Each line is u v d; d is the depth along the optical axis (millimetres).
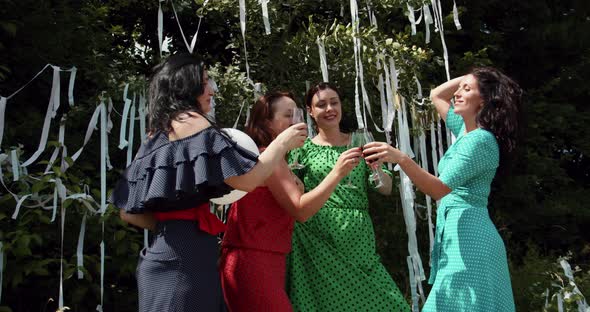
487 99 2863
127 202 2307
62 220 3223
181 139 2223
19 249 3105
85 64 4230
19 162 3355
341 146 3172
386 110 4066
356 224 3027
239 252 2666
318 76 4328
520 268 5559
